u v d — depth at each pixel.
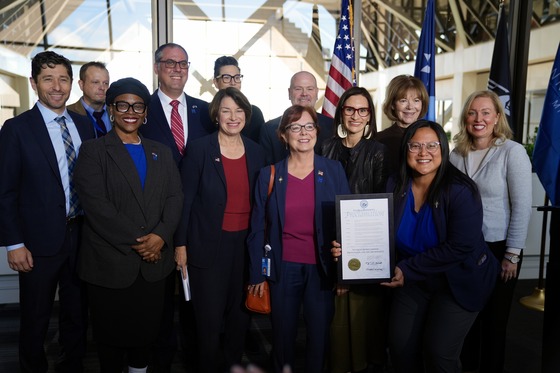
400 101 2.65
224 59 3.20
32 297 2.31
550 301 2.17
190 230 2.32
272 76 5.57
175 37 5.11
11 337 3.24
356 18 4.79
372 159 2.35
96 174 2.05
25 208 2.26
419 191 2.04
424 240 1.99
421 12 5.55
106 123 3.24
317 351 2.21
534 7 4.54
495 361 2.54
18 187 2.25
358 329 2.38
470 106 2.48
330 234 2.16
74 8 4.70
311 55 5.69
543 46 4.66
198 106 2.85
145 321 2.16
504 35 3.85
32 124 2.27
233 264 2.36
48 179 2.27
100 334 2.13
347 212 2.02
